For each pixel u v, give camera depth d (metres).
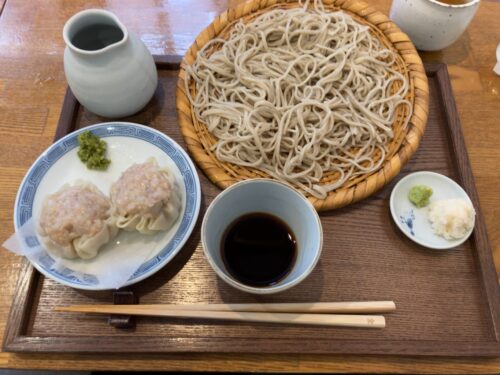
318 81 0.34
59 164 0.30
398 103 0.33
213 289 0.27
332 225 0.30
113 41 0.32
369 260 0.28
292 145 0.32
